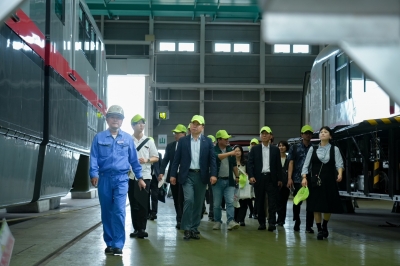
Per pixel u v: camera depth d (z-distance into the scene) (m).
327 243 8.22
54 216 12.30
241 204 11.32
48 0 8.68
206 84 32.81
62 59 9.72
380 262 6.31
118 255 6.61
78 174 12.93
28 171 7.51
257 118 33.69
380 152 10.98
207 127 33.56
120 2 24.78
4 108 6.20
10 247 3.33
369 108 11.55
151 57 32.31
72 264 5.88
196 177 8.54
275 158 10.37
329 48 15.00
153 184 12.54
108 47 32.59
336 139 12.99
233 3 25.02
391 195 10.13
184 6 25.02
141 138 9.13
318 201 8.52
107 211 6.81
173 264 6.00
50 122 8.60
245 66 33.41
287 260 6.40
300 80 33.22
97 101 14.71
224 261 6.27
